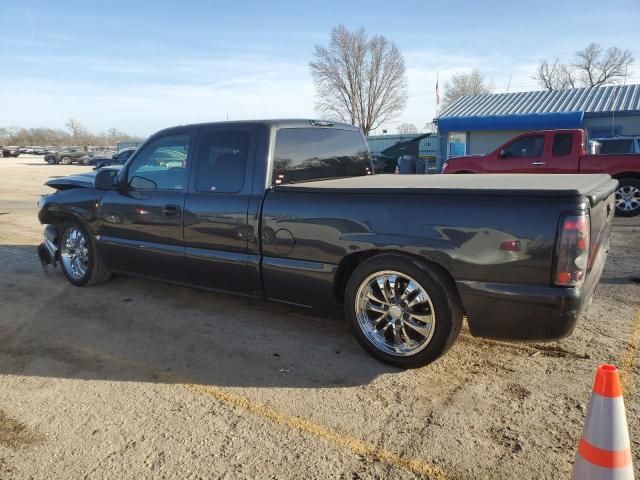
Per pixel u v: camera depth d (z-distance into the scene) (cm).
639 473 257
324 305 404
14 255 780
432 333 354
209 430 303
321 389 349
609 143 1264
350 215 373
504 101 2647
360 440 290
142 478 262
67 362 398
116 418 318
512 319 326
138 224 508
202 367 387
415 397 335
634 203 1076
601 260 383
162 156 491
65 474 267
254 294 441
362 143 566
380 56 5566
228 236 438
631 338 421
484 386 347
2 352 418
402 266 355
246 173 431
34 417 321
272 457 277
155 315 498
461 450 279
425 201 346
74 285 596
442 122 2311
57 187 625
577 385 345
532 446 281
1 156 6662
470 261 331
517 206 316
